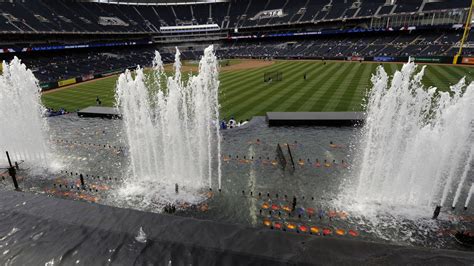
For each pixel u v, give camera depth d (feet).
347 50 261.24
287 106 101.71
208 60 68.13
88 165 61.36
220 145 68.23
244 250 24.52
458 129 50.88
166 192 49.98
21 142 70.69
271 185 51.21
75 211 29.84
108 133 80.89
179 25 364.17
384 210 43.62
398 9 260.01
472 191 47.06
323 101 105.70
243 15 365.81
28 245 25.44
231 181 52.80
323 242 25.29
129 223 27.96
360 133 73.87
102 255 24.29
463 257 23.62
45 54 222.07
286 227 40.45
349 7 297.94
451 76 140.36
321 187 50.14
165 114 67.46
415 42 235.81
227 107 103.91
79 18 281.13
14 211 29.84
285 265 23.03
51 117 97.14
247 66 230.27
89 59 243.40
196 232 26.66
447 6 231.91
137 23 337.11
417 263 23.13
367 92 115.34
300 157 61.82
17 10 232.32
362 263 23.15
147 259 23.79
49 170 59.52
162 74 200.64
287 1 355.36
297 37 326.24
